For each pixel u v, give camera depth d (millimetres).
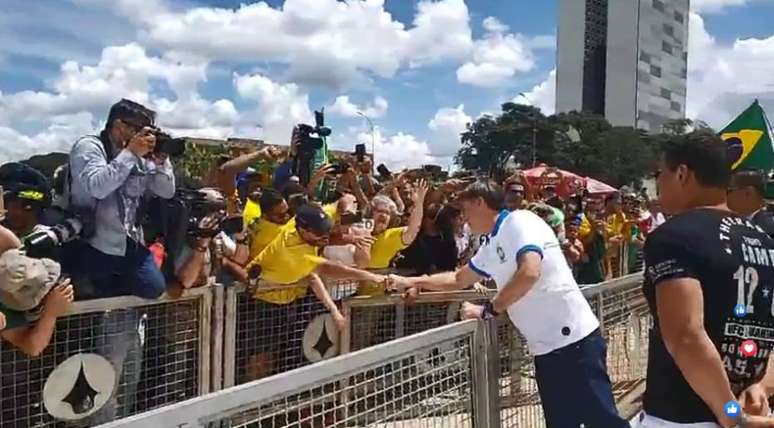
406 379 2824
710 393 1995
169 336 3787
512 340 3711
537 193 10078
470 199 3541
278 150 5738
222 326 3990
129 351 3598
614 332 5102
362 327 4703
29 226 3543
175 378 3811
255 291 4156
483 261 3555
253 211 5457
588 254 8914
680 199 2303
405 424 2812
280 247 4273
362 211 6086
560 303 3309
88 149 3617
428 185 6129
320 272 4434
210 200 3859
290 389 2195
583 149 82000
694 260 2078
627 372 5363
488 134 88000
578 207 9227
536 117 85562
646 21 118688
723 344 2092
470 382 3262
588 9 122812
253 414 2135
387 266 5488
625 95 117625
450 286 3807
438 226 5906
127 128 3703
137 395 3656
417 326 4820
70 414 3375
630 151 81688
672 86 129375
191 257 3770
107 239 3568
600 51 123312
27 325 3008
